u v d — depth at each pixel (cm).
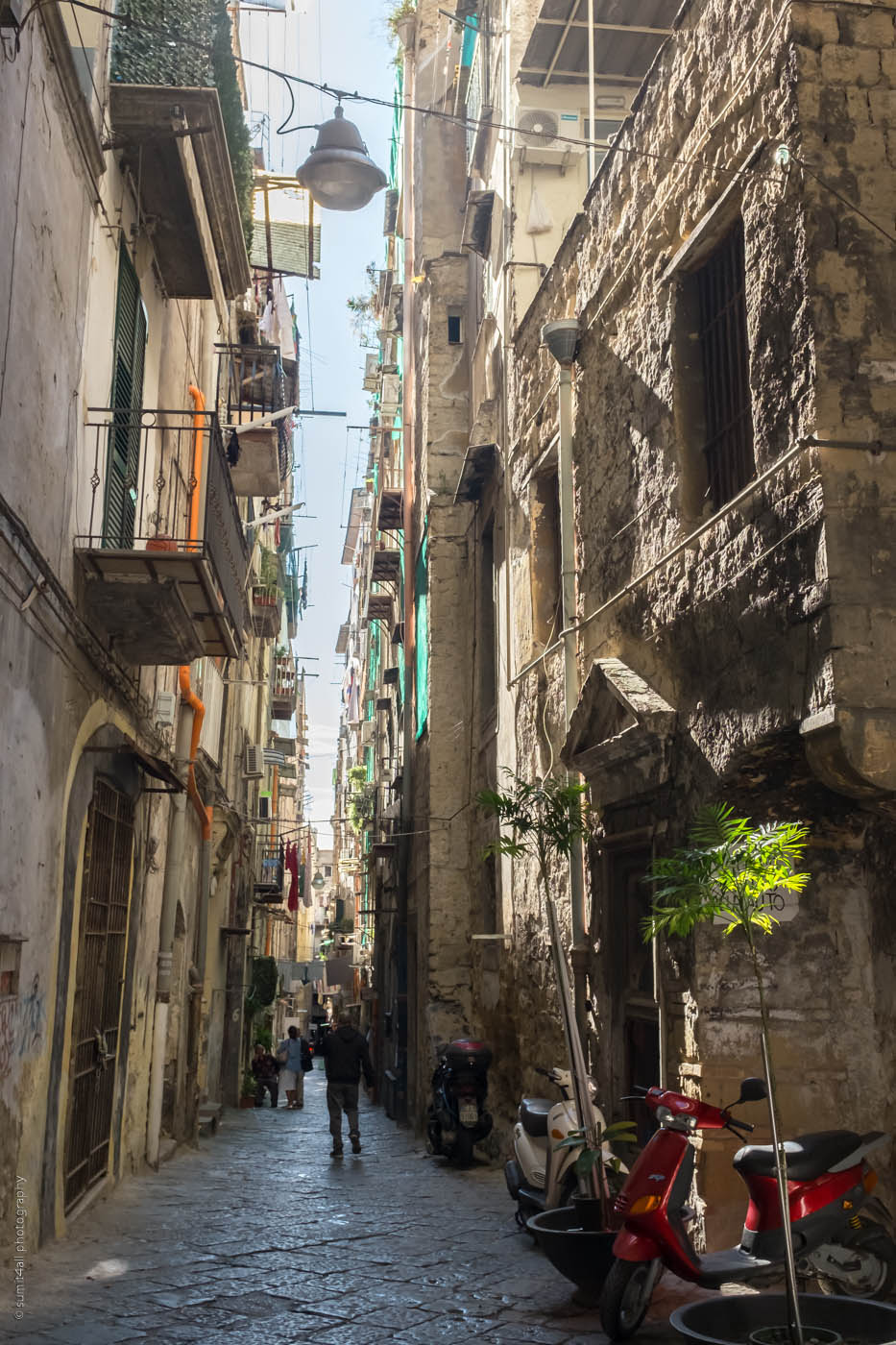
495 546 1357
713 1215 619
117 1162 947
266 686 3188
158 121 862
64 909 725
